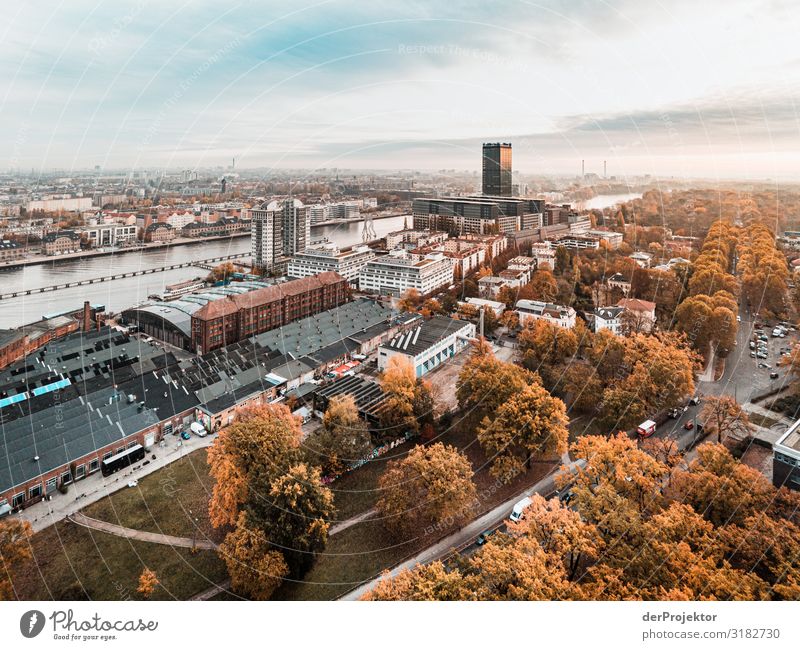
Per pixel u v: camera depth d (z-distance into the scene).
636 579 47.44
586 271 173.12
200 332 123.06
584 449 67.94
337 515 67.56
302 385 104.69
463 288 167.12
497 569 45.53
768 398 92.75
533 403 75.81
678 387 85.50
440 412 89.06
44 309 168.12
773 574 46.94
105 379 99.69
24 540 58.19
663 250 185.62
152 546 61.09
